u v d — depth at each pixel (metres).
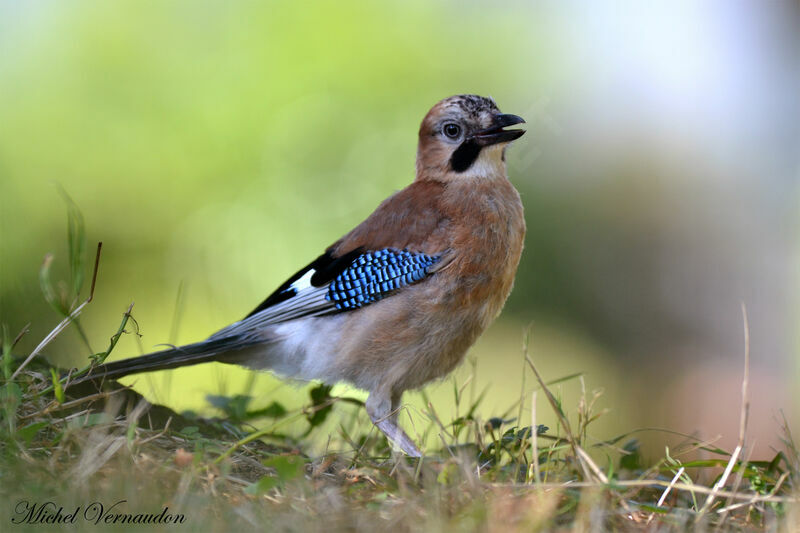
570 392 13.02
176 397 8.14
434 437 6.33
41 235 13.25
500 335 14.00
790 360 13.80
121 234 13.65
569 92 15.34
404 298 6.30
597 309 14.53
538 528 3.97
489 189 6.60
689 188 14.77
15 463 4.16
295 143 14.66
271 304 6.66
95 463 4.24
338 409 6.80
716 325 14.35
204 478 4.43
